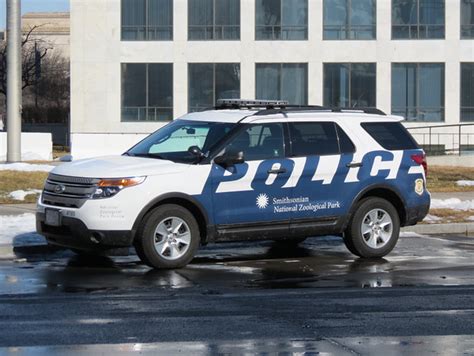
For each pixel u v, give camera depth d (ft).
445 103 128.98
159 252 35.60
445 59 128.57
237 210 36.68
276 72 129.70
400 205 40.22
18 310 27.73
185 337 23.86
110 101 131.23
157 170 35.29
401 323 25.68
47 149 109.19
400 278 34.37
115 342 23.27
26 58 190.39
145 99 131.13
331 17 128.98
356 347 22.76
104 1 130.11
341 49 128.88
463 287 32.17
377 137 39.93
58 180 36.09
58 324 25.53
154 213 35.24
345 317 26.61
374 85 129.18
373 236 39.58
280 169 37.37
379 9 128.26
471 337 23.93
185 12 129.80
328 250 42.63
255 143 37.37
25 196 56.95
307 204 37.99
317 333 24.36
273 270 36.55
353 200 38.91
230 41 129.59
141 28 130.52
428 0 128.26
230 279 34.17
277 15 129.29
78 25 130.41
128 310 27.76
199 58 130.11
